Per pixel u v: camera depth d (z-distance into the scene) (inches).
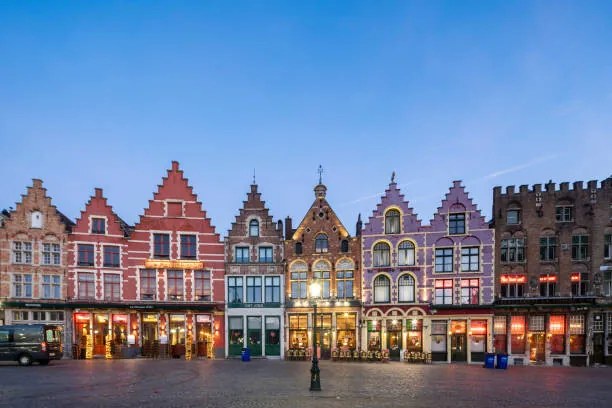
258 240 1910.7
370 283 1839.3
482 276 1766.7
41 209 1774.1
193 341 1838.1
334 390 919.7
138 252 1851.6
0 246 1716.3
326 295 1866.4
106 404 749.9
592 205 1722.4
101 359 1673.2
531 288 1739.7
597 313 1681.8
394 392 906.1
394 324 1808.6
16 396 825.5
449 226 1811.0
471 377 1203.9
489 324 1736.0
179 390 906.1
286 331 1860.2
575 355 1681.8
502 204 1798.7
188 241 1894.7
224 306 1875.0
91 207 1825.8
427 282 1803.6
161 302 1824.6
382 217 1861.5
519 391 949.2
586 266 1711.4
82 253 1801.2
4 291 1705.2
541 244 1755.7
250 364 1540.4
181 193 1907.0
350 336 1840.6
